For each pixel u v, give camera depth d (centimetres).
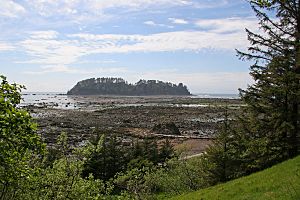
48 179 1188
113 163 3186
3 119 736
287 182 1648
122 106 14888
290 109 2083
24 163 956
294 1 2058
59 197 1160
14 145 787
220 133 2464
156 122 8981
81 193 1227
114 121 8988
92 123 8419
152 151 3728
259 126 2138
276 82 2045
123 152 3591
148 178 2648
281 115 2038
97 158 3080
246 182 1958
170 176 2855
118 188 2716
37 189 1155
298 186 1515
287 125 2006
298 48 2019
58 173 1201
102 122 8706
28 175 881
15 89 777
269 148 2119
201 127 8131
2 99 732
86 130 7081
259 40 2150
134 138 6359
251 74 2139
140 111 11850
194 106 14888
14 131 761
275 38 2108
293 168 1833
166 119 9675
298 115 2044
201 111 12088
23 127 767
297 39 2050
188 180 2775
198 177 2739
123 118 9750
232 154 2383
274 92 2022
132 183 2509
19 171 867
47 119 8931
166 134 6850
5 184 966
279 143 2103
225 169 2428
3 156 785
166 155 3684
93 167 3045
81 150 1316
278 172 1881
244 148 2330
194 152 4709
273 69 2066
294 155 2105
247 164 2328
